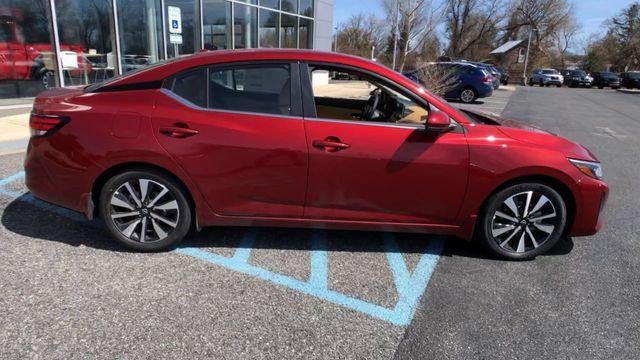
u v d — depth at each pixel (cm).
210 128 324
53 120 329
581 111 1742
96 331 257
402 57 1633
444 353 254
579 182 344
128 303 285
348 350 253
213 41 1330
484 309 297
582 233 361
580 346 263
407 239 400
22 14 974
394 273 340
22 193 457
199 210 340
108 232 345
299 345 255
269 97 334
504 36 5972
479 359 250
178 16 1087
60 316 269
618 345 265
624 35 6881
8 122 737
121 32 1092
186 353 244
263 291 307
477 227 361
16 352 237
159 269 328
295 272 334
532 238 360
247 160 327
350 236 401
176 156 324
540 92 3111
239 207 339
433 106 341
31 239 364
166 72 334
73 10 1019
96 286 302
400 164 331
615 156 826
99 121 326
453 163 333
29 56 994
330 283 321
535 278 340
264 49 350
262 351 248
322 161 328
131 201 339
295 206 341
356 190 336
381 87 344
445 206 345
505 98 2277
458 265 356
